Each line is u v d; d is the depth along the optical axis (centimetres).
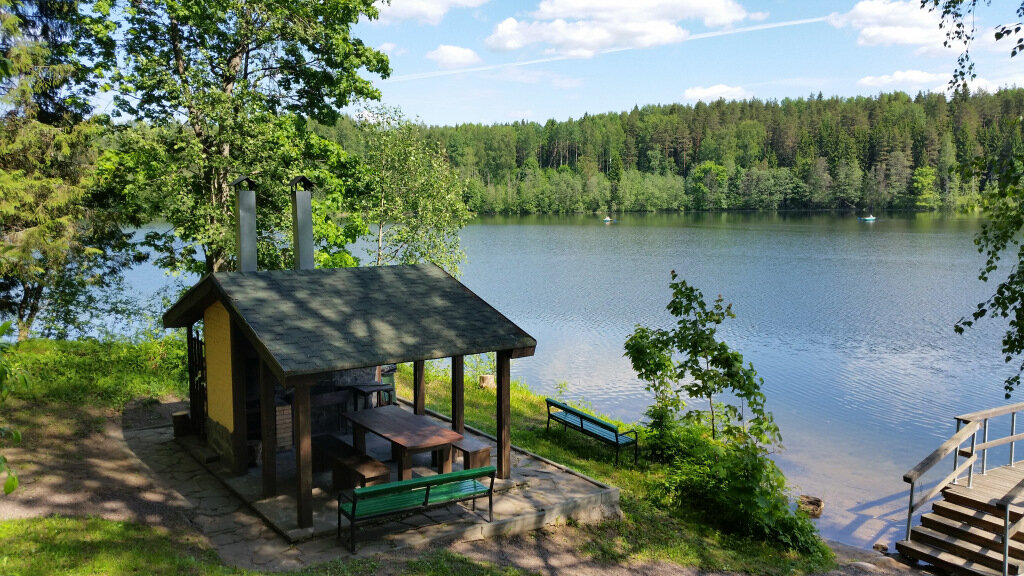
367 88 2209
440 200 2356
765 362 2505
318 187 2200
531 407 1775
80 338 1859
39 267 1730
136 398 1405
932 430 1800
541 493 987
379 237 2361
